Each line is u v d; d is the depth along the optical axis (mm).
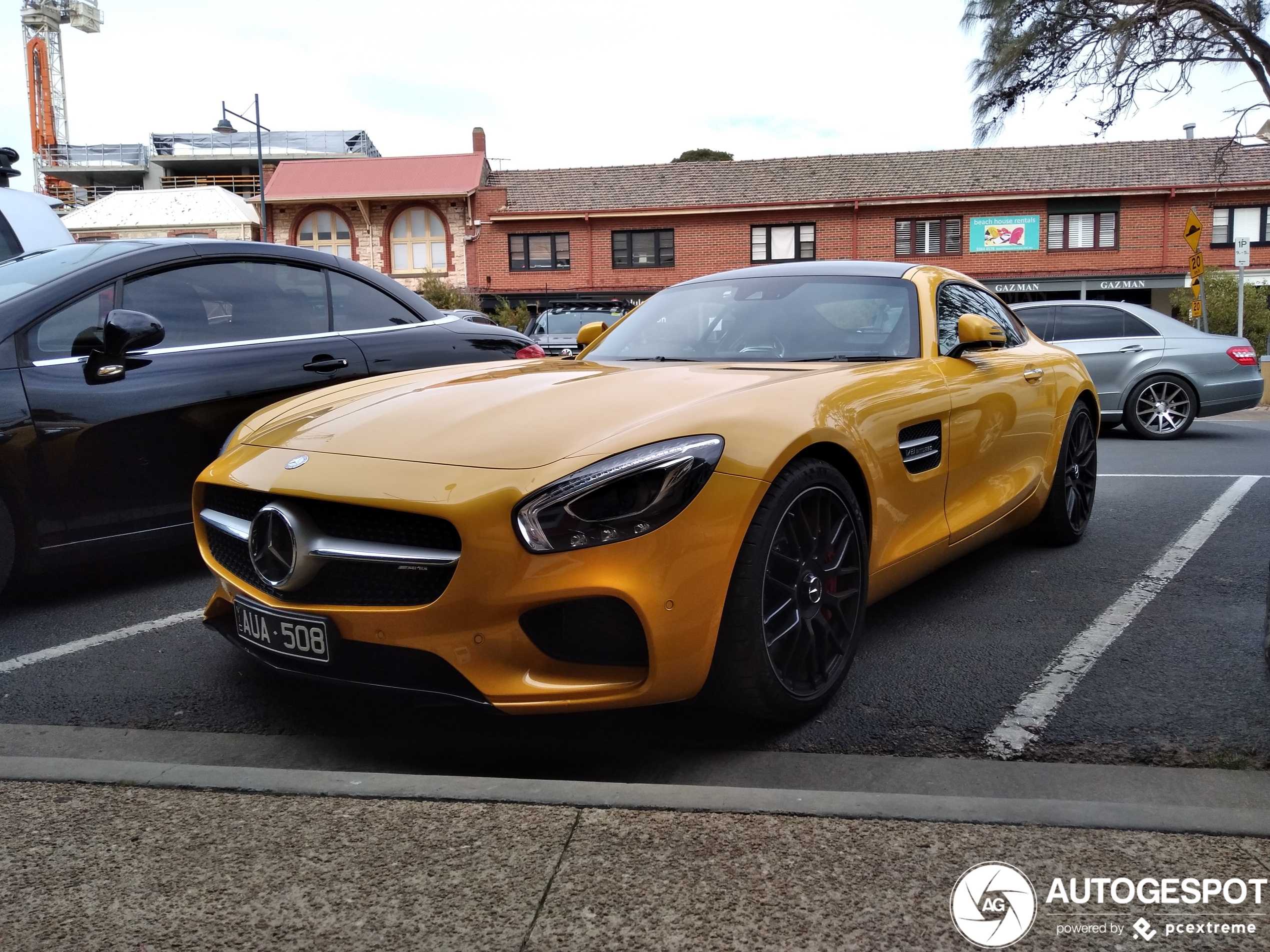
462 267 29094
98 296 3580
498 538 1977
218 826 1712
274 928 1422
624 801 1769
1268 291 22062
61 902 1492
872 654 2908
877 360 3135
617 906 1459
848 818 1696
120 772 1907
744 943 1369
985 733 2328
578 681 2045
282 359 3973
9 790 1845
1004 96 12711
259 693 2635
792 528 2291
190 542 3730
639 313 3744
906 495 2793
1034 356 3996
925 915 1424
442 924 1424
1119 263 26625
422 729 2385
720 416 2207
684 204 27875
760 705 2221
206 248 3961
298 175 30031
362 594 2135
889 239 27203
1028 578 3754
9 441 3197
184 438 3646
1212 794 1987
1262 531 4469
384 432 2354
